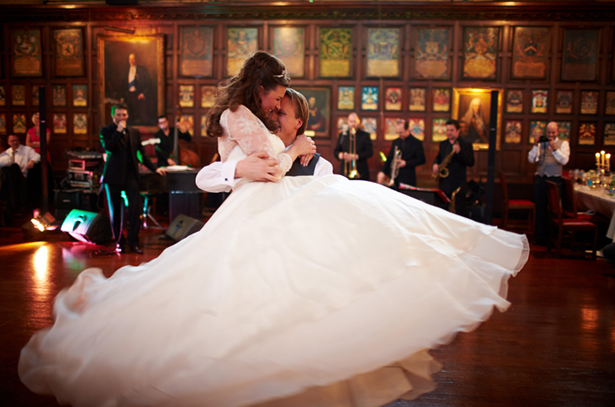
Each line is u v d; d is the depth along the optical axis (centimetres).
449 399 228
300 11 872
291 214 162
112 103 910
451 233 174
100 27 905
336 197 167
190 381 140
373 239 159
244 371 141
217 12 882
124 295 153
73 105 924
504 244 175
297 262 153
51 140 929
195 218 636
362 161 712
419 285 153
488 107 867
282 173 170
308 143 183
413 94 878
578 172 713
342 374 145
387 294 151
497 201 872
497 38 859
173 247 170
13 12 905
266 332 144
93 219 576
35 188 733
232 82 171
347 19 873
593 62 852
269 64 167
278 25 882
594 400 230
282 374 143
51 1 913
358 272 153
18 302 366
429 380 185
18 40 920
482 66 866
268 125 171
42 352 153
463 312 151
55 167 930
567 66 855
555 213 580
